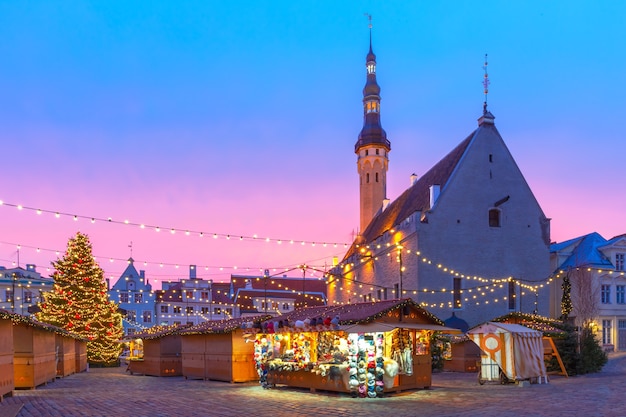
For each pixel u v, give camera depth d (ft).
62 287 154.20
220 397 64.90
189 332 100.12
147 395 67.72
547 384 77.51
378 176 239.50
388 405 55.83
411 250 148.46
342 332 72.95
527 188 159.53
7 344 65.72
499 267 152.15
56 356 104.94
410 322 72.08
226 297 287.48
